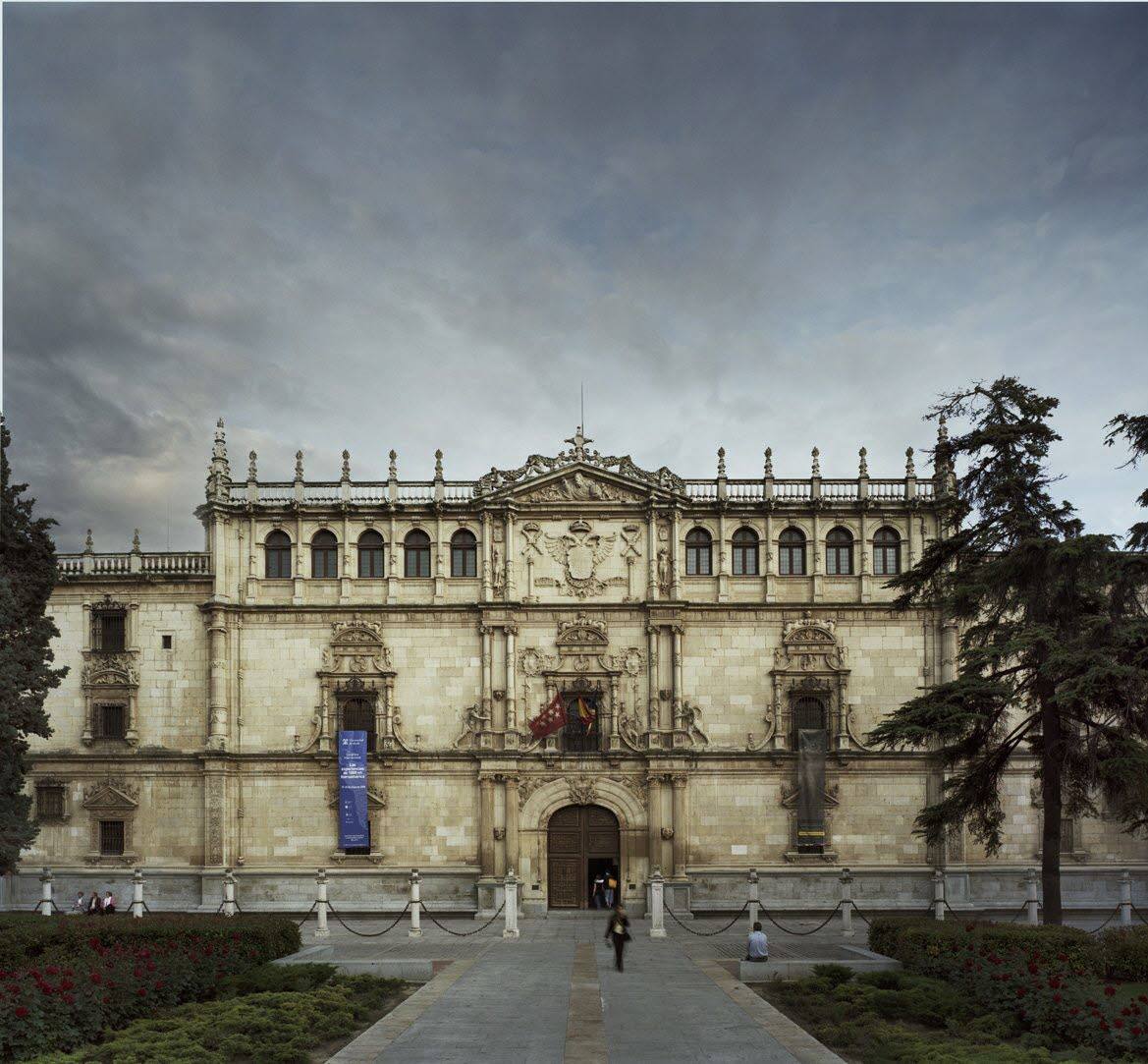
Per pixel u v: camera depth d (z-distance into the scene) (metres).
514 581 66.44
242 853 64.62
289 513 67.19
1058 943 38.88
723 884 63.94
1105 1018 28.78
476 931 56.38
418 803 64.88
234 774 65.00
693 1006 34.78
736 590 67.00
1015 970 33.53
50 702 66.38
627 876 64.12
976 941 39.19
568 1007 34.56
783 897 63.72
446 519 67.25
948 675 65.44
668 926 58.84
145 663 66.50
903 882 63.91
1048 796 45.72
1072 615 46.31
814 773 63.69
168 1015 33.00
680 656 65.50
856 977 38.91
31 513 52.34
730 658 66.12
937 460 51.12
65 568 67.44
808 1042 29.58
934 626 66.12
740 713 65.69
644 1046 29.11
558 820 65.25
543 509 66.94
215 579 66.06
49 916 47.88
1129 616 44.47
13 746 49.25
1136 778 42.12
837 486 67.75
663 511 66.75
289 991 35.88
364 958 45.12
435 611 66.38
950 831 49.50
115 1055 27.52
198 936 40.72
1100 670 41.31
